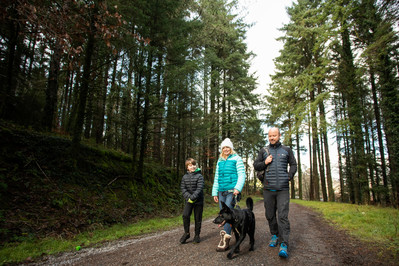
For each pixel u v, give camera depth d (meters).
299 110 12.43
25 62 8.20
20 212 4.30
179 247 3.36
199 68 8.38
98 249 3.42
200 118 10.17
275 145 3.25
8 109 6.80
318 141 22.69
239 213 2.91
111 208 6.10
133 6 7.03
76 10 4.10
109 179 7.38
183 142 11.93
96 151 7.83
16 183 4.91
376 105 13.20
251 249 3.11
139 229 5.03
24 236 3.76
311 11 11.32
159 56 8.20
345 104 15.14
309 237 4.09
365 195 11.82
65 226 4.53
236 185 3.25
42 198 4.94
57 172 5.92
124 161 9.05
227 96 17.41
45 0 3.64
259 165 3.22
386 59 11.11
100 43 6.57
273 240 3.27
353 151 12.59
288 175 3.06
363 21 9.85
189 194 3.69
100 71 7.01
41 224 4.25
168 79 8.03
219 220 2.87
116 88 7.41
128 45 7.09
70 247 3.54
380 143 13.07
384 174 12.70
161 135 10.66
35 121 7.34
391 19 6.00
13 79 7.19
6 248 3.22
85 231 4.62
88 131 10.02
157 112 8.05
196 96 8.97
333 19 10.09
